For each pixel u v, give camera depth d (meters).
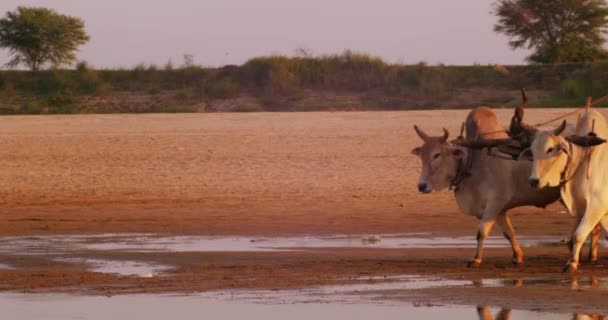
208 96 168.50
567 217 61.41
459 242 53.19
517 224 59.12
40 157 90.31
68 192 74.19
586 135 42.47
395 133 101.81
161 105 165.00
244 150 92.12
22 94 171.38
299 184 75.94
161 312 34.75
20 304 36.31
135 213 65.06
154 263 46.47
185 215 64.12
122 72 177.62
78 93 170.38
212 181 77.69
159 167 84.12
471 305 35.41
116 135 103.38
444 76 169.75
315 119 115.94
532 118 114.38
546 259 46.56
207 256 48.53
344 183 76.19
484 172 44.22
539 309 34.59
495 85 166.62
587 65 166.88
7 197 72.38
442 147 44.06
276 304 35.94
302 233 57.28
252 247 51.84
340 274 42.44
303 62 175.25
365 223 60.59
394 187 74.31
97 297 37.53
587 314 33.72
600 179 42.03
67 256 48.84
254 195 71.88
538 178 41.31
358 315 33.97
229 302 36.38
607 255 48.03
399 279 41.06
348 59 175.38
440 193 71.94
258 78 173.38
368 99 166.50
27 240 55.03
